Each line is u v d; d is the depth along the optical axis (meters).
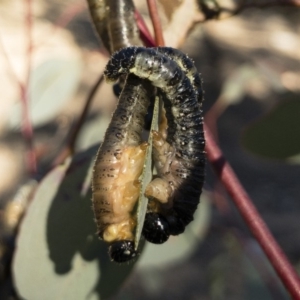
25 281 0.34
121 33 0.33
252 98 1.21
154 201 0.29
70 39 1.09
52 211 0.35
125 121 0.29
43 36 1.10
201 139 0.29
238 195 0.31
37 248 0.35
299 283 0.30
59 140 0.55
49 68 0.44
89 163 0.35
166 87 0.28
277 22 1.56
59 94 0.44
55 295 0.35
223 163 0.31
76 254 0.35
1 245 0.37
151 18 0.31
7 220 0.37
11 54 1.06
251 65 0.54
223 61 1.28
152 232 0.28
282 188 1.07
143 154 0.29
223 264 0.53
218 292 0.53
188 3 0.35
